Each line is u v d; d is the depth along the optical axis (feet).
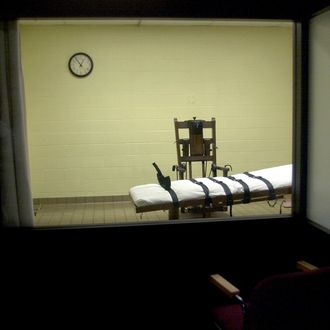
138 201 10.98
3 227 6.89
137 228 7.06
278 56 19.12
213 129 15.14
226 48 18.72
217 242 7.34
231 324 5.88
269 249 7.52
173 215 11.80
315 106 7.09
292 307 4.40
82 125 18.19
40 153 18.03
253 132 19.36
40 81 17.67
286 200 12.28
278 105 19.40
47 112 17.88
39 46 17.48
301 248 7.54
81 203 18.51
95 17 6.48
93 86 18.06
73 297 7.17
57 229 6.89
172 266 7.29
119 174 18.66
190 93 18.75
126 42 18.03
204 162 16.88
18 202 6.96
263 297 4.34
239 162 19.43
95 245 7.00
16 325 7.08
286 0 6.81
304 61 7.12
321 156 7.03
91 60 17.88
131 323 7.49
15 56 6.63
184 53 18.47
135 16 6.51
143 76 18.34
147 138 18.66
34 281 7.00
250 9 6.74
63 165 18.24
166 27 18.19
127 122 18.45
